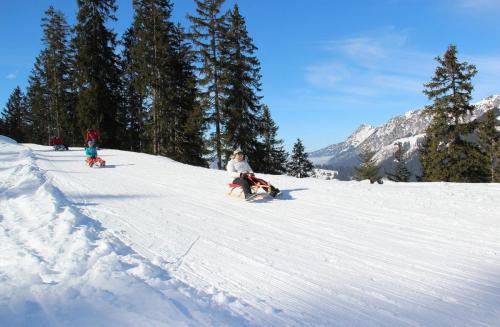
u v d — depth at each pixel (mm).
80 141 43312
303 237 6004
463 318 3383
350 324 3293
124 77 42781
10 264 4340
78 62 34531
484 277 4270
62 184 11352
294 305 3664
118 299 3354
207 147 31031
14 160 17609
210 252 5289
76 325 2834
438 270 4512
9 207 7664
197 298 3682
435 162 30500
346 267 4688
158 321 2953
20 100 72562
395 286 4102
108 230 6285
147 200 9195
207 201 9094
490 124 39219
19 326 2781
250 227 6672
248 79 31828
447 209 7348
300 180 11922
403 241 5629
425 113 31719
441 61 30625
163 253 5215
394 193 9070
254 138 32312
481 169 30172
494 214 6820
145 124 36094
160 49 33656
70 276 3961
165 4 34531
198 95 30906
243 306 3602
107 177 13336
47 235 5570
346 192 9516
